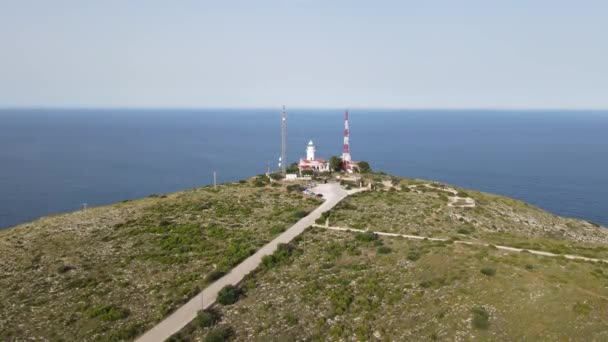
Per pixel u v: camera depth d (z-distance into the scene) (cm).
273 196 8969
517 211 9206
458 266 4894
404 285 4647
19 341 3988
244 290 4850
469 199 9200
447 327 3831
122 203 8788
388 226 6888
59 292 4872
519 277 4488
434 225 7131
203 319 4184
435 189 10031
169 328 4131
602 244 7288
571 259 5297
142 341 3934
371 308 4275
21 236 6650
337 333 3919
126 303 4631
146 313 4425
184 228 6800
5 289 4931
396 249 5744
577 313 3778
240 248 5925
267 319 4262
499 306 4022
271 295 4709
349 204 8344
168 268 5441
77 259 5744
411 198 9019
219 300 4591
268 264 5409
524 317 3822
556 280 4394
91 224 7169
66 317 4375
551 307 3903
